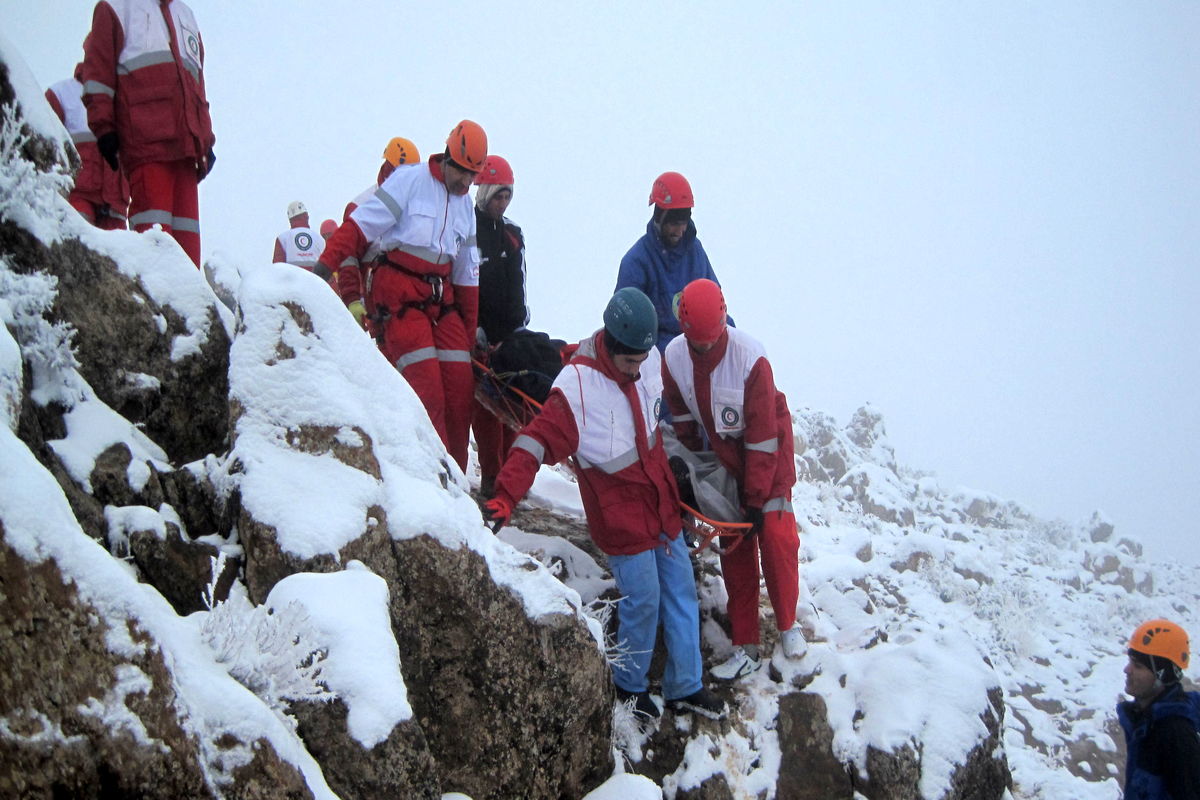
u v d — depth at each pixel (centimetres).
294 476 375
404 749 320
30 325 360
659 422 609
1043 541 1365
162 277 418
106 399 389
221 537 374
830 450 1275
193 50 539
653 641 516
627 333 496
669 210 618
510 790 393
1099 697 851
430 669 382
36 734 235
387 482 395
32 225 375
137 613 260
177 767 253
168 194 531
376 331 561
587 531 626
